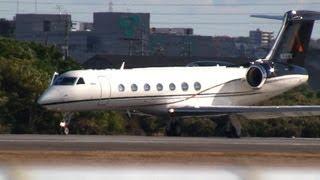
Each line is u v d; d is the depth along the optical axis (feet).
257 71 449.48
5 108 489.26
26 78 499.10
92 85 390.83
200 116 424.46
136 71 414.62
